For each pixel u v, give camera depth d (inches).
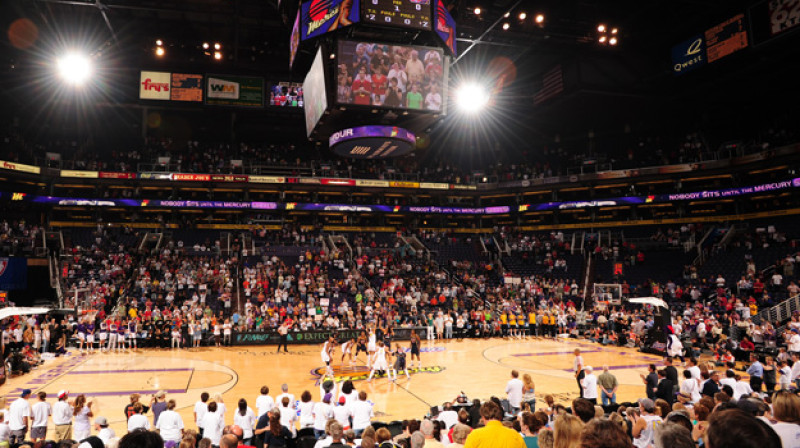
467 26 1347.2
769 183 1448.1
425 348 1040.8
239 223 1728.6
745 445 80.9
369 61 942.4
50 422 527.2
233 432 326.3
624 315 1109.7
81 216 1615.4
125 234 1519.4
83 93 1676.9
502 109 1830.7
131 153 1664.6
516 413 466.3
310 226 1747.0
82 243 1439.5
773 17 1179.3
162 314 1112.8
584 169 1777.8
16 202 1471.5
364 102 940.0
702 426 254.4
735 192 1521.9
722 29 1298.0
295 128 1916.8
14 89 1568.7
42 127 1659.7
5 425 359.9
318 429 389.7
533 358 898.1
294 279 1301.7
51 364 848.3
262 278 1280.8
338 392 628.1
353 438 305.3
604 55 1552.7
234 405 568.1
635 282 1459.2
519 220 1866.4
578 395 610.5
